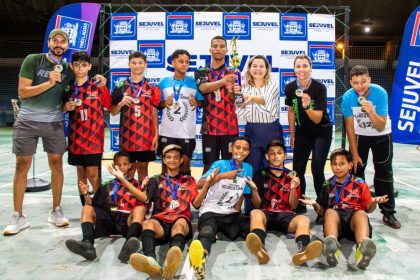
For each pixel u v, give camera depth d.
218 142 3.88
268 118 3.83
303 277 2.64
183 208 3.19
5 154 9.24
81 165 3.80
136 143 3.84
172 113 3.96
